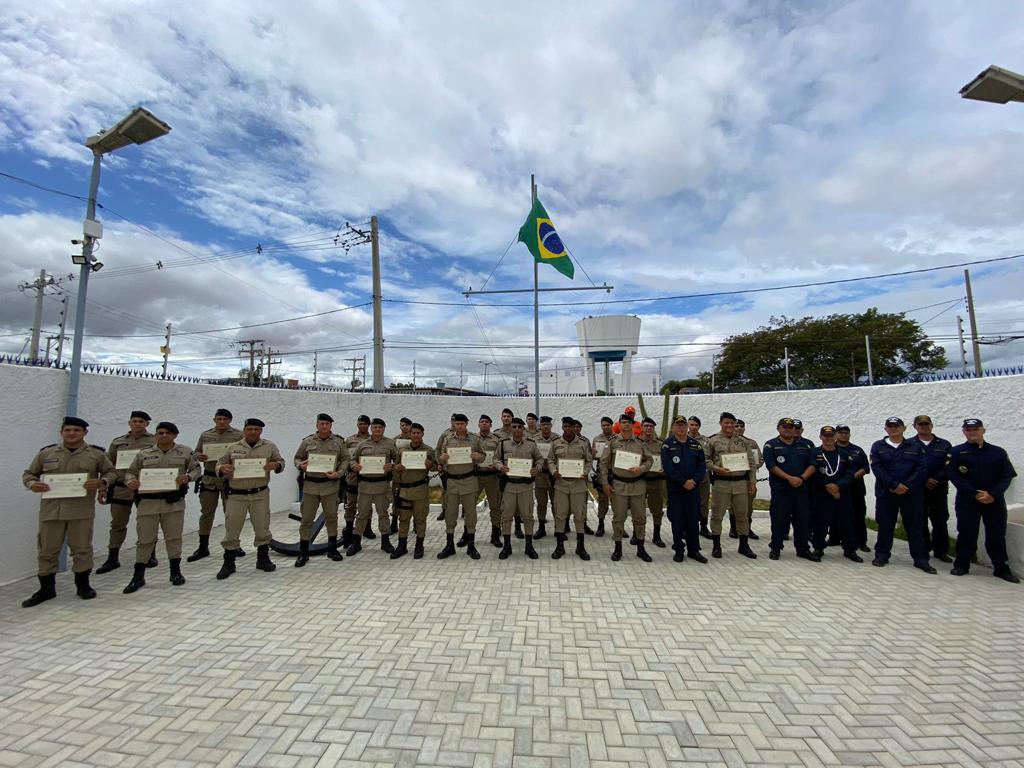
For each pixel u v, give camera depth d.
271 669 3.58
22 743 2.77
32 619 4.48
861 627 4.35
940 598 5.07
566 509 6.64
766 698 3.24
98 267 6.26
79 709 3.10
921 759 2.68
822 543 6.58
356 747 2.73
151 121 5.90
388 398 12.19
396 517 8.16
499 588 5.35
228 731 2.88
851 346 29.06
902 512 6.25
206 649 3.90
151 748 2.73
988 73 5.23
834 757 2.69
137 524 5.38
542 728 2.91
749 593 5.22
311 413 10.63
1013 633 4.23
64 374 6.08
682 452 6.47
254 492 5.96
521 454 6.68
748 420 11.53
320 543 7.47
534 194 11.70
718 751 2.72
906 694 3.30
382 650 3.88
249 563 6.37
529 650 3.89
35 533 5.70
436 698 3.21
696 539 6.46
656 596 5.12
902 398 8.25
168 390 7.58
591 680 3.45
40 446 5.75
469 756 2.66
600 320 24.45
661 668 3.62
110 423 6.65
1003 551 5.71
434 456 6.84
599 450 8.35
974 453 5.82
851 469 6.58
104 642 4.02
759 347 31.80
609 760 2.64
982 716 3.07
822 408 10.00
